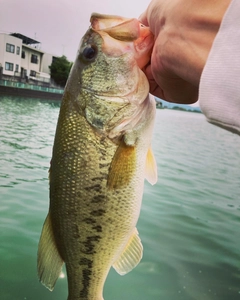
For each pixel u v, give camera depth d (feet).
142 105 0.75
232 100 0.35
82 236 0.77
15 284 2.03
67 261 0.81
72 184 0.75
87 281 0.80
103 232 0.76
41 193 3.59
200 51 0.46
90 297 0.81
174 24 0.50
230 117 0.35
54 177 0.78
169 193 3.91
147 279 2.16
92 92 0.75
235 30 0.37
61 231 0.79
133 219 0.76
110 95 0.74
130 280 2.14
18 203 3.21
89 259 0.78
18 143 6.48
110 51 0.74
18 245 2.44
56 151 0.77
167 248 2.56
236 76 0.35
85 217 0.75
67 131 0.76
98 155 0.74
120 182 0.74
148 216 3.11
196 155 6.84
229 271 2.33
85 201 0.75
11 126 8.64
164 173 4.91
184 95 0.67
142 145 0.76
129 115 0.74
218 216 3.32
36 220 2.87
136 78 0.73
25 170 4.54
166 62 0.53
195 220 3.13
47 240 0.82
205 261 2.42
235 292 2.09
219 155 7.20
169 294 2.01
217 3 0.45
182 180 4.60
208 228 2.98
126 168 0.74
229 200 3.92
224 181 4.85
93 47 0.76
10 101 15.10
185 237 2.77
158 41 0.55
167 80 0.60
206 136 10.43
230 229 3.02
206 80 0.37
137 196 0.76
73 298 0.82
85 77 0.76
